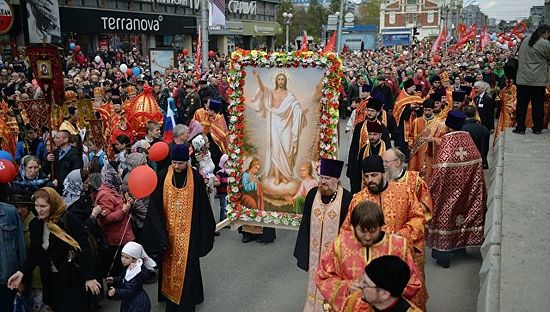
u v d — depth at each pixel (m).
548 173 7.45
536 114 10.11
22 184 6.13
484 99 14.20
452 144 7.33
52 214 5.35
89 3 27.17
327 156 7.56
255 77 7.82
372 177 5.25
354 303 3.71
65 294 5.50
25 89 13.52
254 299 6.75
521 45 9.91
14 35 22.42
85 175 6.27
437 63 27.67
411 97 12.55
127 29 29.66
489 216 6.61
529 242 5.11
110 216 6.38
